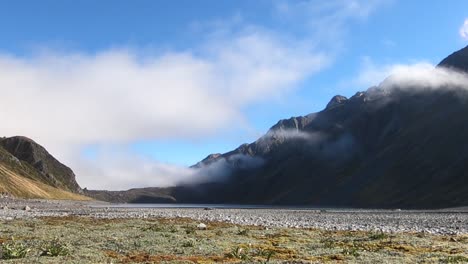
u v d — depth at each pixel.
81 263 19.48
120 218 57.50
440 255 23.02
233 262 20.48
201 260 21.19
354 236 35.34
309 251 25.09
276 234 35.62
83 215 68.50
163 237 30.66
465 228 47.84
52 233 33.03
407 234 36.84
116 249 25.17
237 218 65.81
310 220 64.31
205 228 40.31
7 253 21.44
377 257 22.34
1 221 45.75
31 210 91.56
